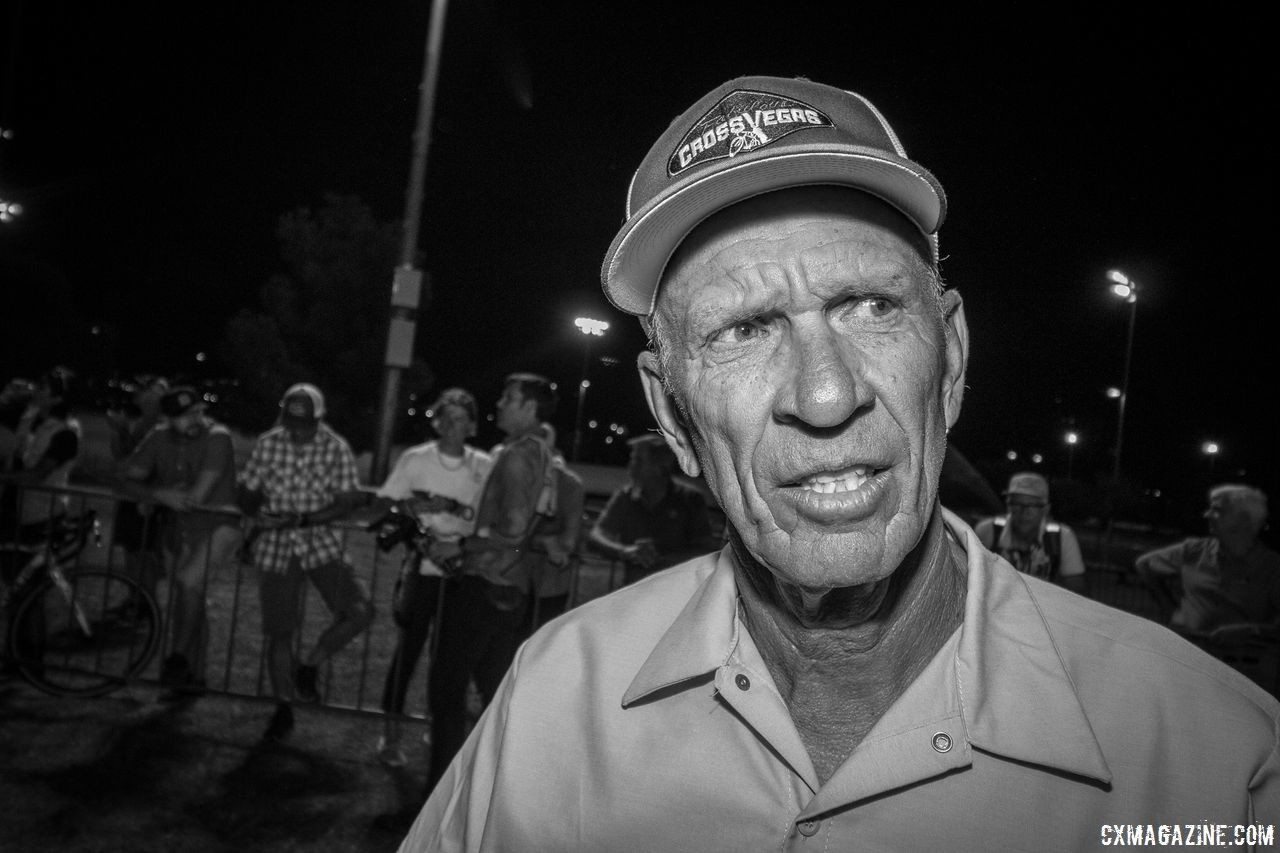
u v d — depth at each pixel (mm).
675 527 4957
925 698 948
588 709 1108
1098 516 29234
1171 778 902
